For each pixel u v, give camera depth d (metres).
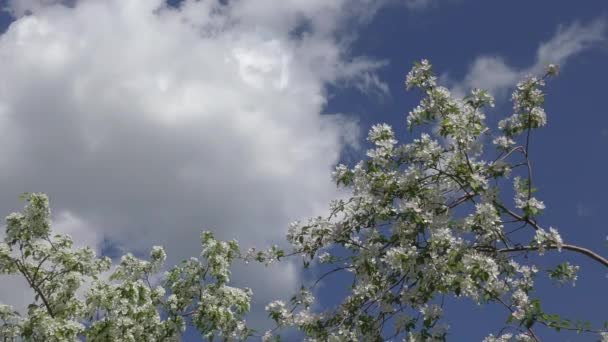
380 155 6.64
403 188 6.43
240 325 8.96
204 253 10.98
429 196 6.43
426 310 5.92
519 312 5.84
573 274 6.70
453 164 6.61
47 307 10.12
